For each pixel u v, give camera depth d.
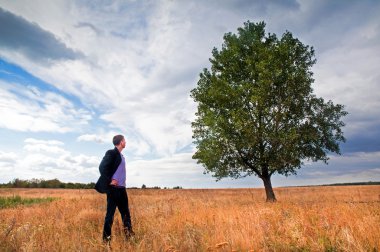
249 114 22.50
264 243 5.07
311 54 23.98
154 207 11.30
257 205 11.77
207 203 13.27
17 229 6.22
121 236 6.09
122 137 6.80
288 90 22.12
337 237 5.17
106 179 6.25
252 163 23.83
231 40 24.61
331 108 23.69
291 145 21.75
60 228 7.24
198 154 24.17
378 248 4.52
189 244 5.14
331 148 23.75
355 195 20.98
